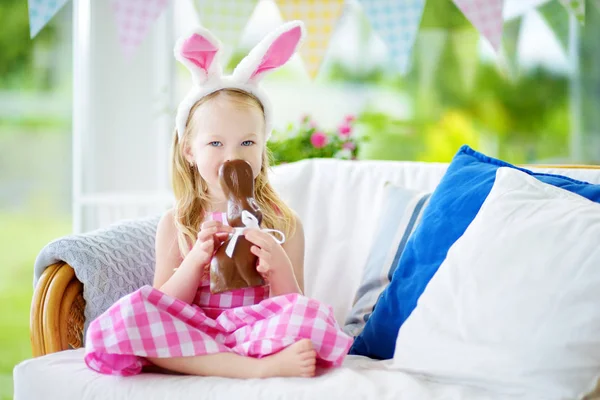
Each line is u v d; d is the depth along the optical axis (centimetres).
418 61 356
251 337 137
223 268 146
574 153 364
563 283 121
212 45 164
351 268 190
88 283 160
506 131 362
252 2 265
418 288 151
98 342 132
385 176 199
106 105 315
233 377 131
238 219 150
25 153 311
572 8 262
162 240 174
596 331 116
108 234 173
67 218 316
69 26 311
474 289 130
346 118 302
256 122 164
